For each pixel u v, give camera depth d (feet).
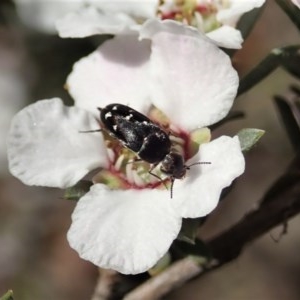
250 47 0.57
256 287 0.65
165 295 0.35
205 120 0.32
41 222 0.62
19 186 0.61
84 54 0.46
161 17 0.35
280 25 0.60
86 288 0.61
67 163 0.32
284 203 0.34
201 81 0.31
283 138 0.59
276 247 0.66
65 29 0.33
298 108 0.35
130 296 0.35
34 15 0.42
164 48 0.32
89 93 0.33
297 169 0.34
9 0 0.45
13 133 0.31
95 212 0.31
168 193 0.31
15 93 0.52
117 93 0.33
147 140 0.31
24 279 0.61
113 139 0.32
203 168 0.31
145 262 0.30
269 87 0.57
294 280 0.65
